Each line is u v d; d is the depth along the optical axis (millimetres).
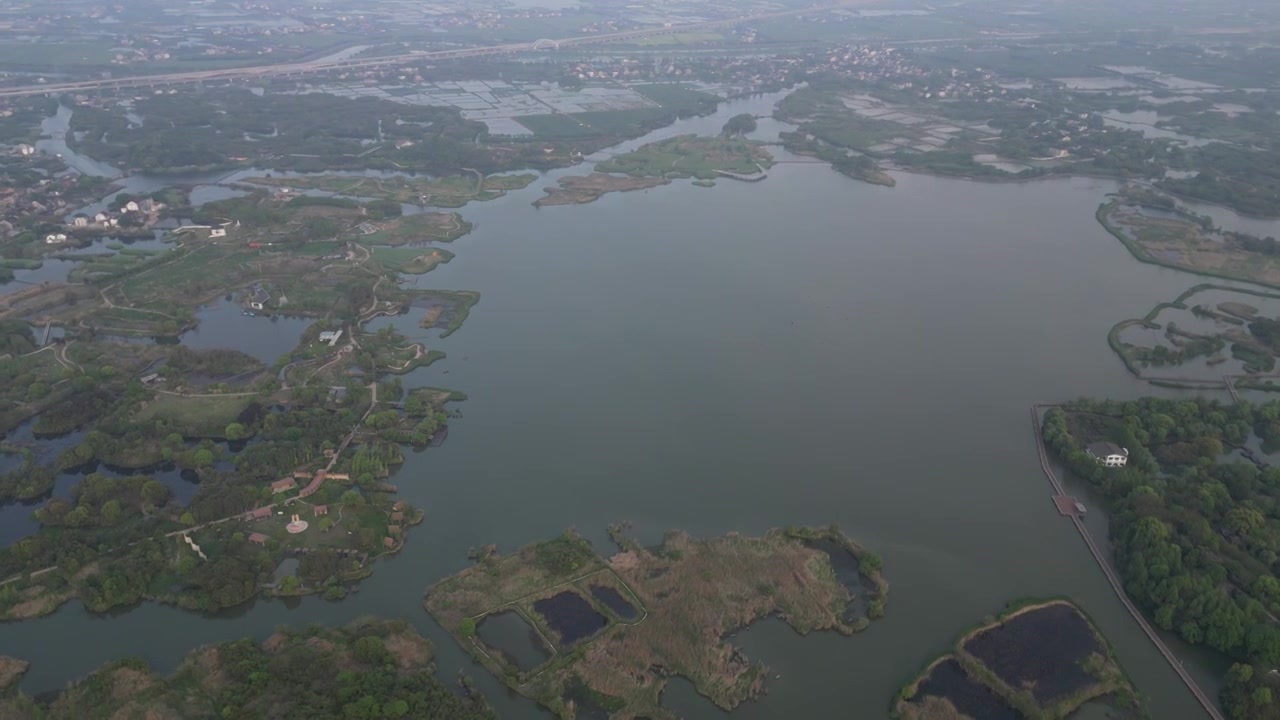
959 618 154250
